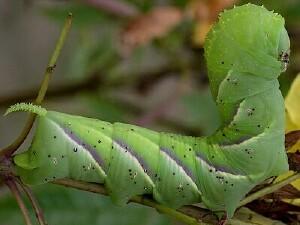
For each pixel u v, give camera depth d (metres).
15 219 0.31
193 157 0.26
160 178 0.26
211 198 0.26
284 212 0.26
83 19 0.39
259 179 0.26
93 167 0.25
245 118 0.25
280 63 0.25
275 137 0.25
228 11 0.25
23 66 0.61
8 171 0.25
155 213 0.33
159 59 0.48
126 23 0.36
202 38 0.36
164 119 0.42
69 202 0.32
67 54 0.56
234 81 0.25
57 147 0.25
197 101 0.41
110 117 0.40
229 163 0.26
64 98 0.41
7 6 0.60
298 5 0.38
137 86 0.41
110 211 0.32
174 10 0.35
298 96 0.29
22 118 0.61
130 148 0.25
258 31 0.25
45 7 0.39
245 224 0.26
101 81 0.41
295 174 0.26
